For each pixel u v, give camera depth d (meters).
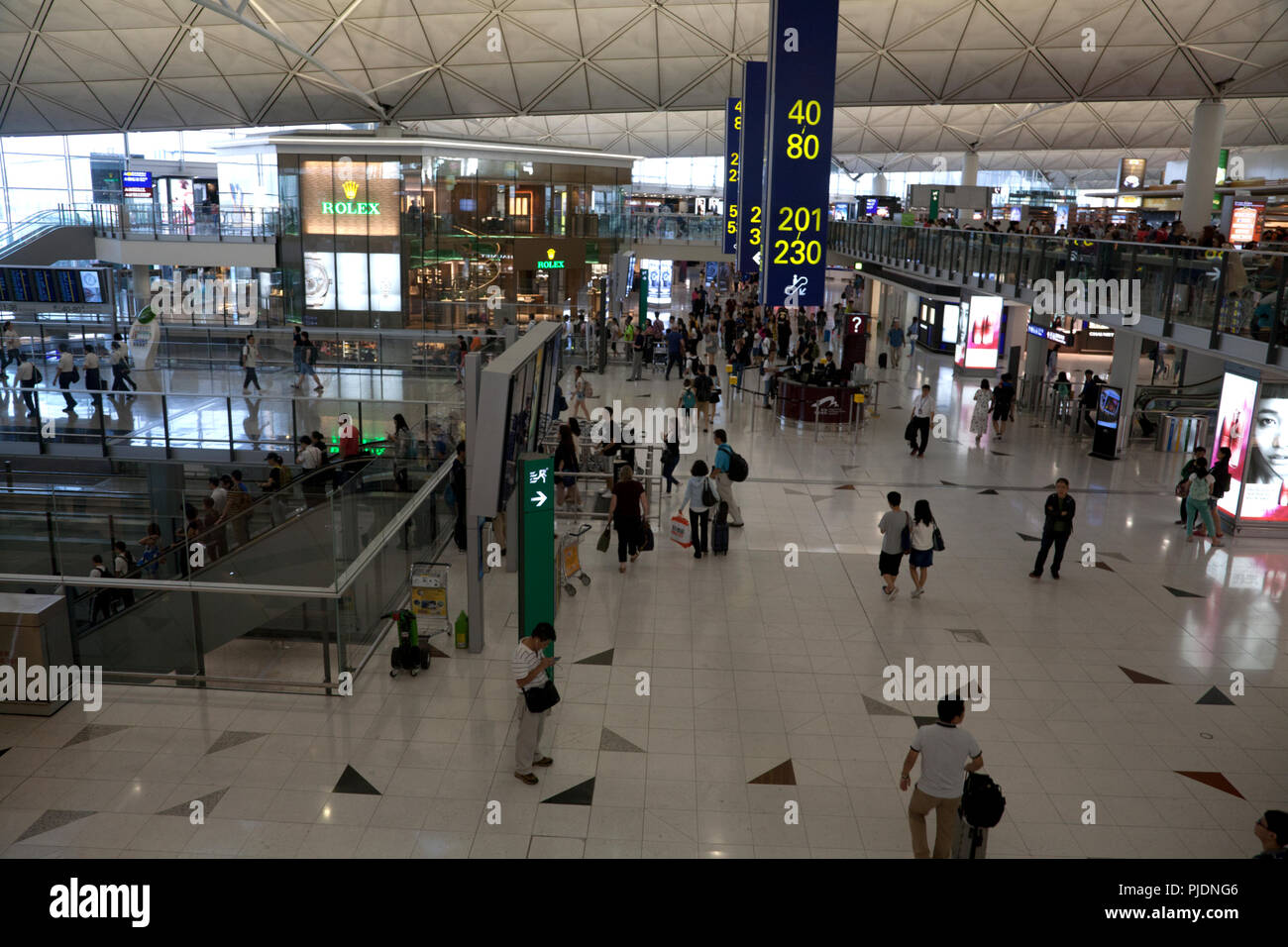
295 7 25.56
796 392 22.77
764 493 16.53
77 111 31.14
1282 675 9.91
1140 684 9.65
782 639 10.55
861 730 8.61
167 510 12.10
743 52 28.17
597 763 7.96
